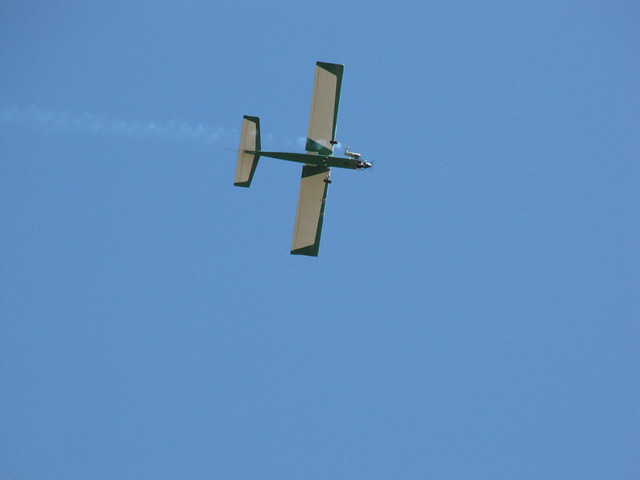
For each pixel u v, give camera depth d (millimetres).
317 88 140625
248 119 140750
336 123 140750
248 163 140625
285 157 140875
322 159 141125
